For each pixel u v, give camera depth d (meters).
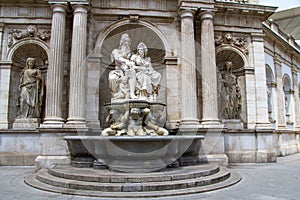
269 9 17.92
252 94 17.81
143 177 8.66
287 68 26.20
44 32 16.48
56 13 15.27
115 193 7.90
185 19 16.09
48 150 13.63
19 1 16.36
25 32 16.48
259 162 16.61
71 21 16.39
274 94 22.73
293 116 26.44
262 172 12.63
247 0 18.97
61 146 13.70
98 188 8.24
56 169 10.92
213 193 8.22
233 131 16.66
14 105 16.55
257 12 17.95
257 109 17.59
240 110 18.14
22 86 16.38
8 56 16.31
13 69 16.64
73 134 13.73
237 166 14.95
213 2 16.52
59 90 14.78
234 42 18.02
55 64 14.83
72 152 12.80
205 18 16.48
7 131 15.21
